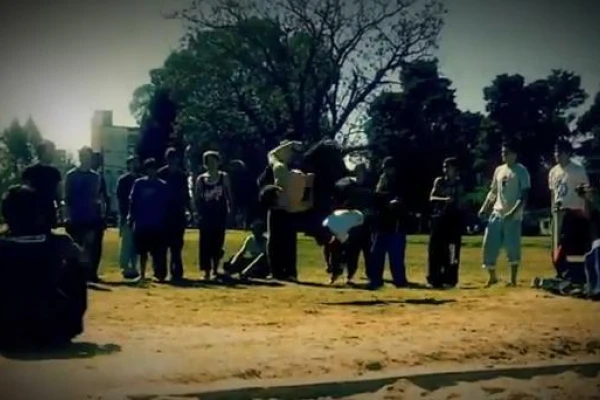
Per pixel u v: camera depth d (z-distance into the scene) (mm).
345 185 13688
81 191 12297
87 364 7555
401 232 13078
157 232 12836
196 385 7148
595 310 10648
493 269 13273
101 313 9922
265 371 7570
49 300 8070
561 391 7711
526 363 8359
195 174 19875
